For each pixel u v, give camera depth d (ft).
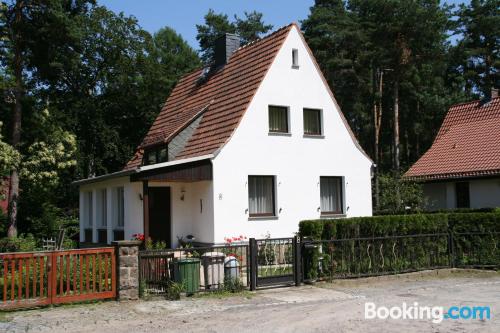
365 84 135.95
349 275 47.26
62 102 115.24
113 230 67.31
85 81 118.21
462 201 88.69
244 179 60.34
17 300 33.91
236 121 61.05
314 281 45.24
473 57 153.38
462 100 140.97
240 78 68.23
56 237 83.10
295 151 64.85
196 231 61.46
